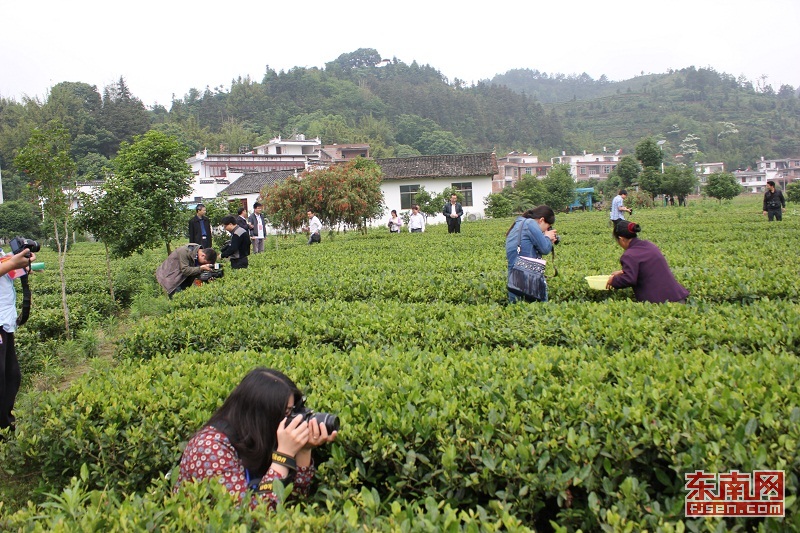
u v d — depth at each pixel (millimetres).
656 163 48156
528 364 4207
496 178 82875
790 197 40344
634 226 6738
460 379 4066
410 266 10695
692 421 3053
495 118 122312
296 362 4676
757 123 126125
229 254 12141
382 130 97438
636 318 5648
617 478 3029
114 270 16359
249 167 58125
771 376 3604
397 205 40094
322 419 3018
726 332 5074
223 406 3119
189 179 14336
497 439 3168
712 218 22984
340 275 10062
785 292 7051
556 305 6402
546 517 3301
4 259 5273
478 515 2656
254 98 102750
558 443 3107
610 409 3236
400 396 3715
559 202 46438
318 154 66562
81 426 3932
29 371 7570
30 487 4340
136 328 6660
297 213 22594
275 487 2678
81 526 2393
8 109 63406
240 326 6363
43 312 9453
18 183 44625
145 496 2736
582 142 126125
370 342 5824
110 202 11352
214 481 2701
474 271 9578
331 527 2434
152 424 3852
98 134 61094
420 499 3139
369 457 3227
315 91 110875
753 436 2908
